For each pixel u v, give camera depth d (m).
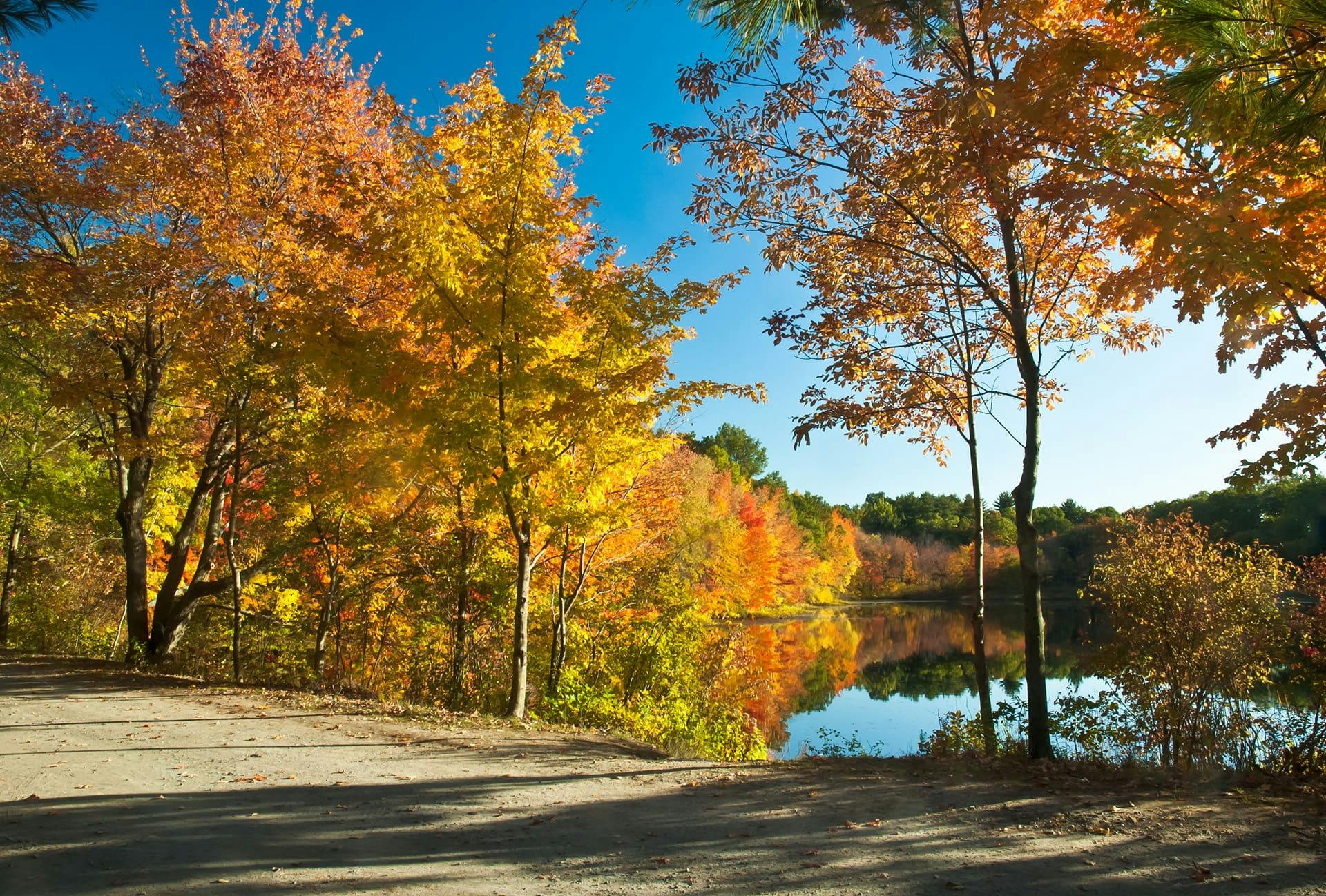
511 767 7.33
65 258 14.34
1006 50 7.02
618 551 17.23
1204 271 5.89
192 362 12.68
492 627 15.38
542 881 4.20
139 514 16.11
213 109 13.79
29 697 10.88
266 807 5.65
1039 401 7.83
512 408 10.32
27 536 24.48
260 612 17.06
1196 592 9.97
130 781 6.38
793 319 9.53
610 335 10.31
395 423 10.77
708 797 6.20
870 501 119.00
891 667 33.41
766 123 8.07
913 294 9.95
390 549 14.25
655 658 17.02
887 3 6.41
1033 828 5.05
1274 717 9.27
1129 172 6.29
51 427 21.98
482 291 10.04
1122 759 8.59
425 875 4.28
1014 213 7.34
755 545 50.09
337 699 11.27
